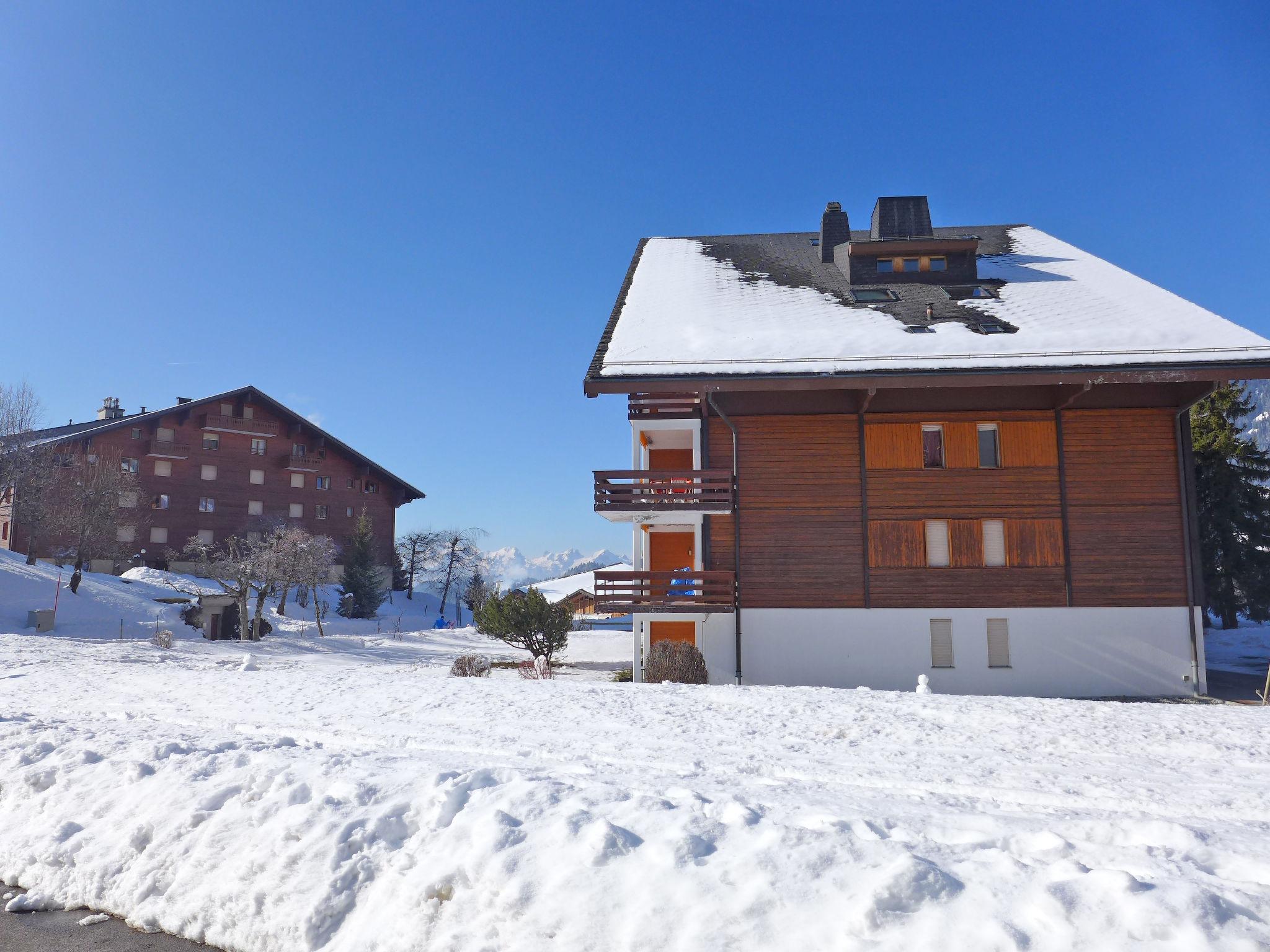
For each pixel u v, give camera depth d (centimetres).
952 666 2022
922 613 2042
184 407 5669
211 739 797
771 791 626
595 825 466
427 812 524
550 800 523
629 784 641
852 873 407
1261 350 1894
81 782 681
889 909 375
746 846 445
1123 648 1998
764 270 2752
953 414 2097
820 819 485
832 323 2192
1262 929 346
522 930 413
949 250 2567
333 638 3681
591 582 7106
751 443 2123
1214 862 428
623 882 424
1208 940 337
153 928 507
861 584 2062
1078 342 1973
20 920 526
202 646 2898
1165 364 1861
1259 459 3578
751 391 2033
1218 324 2038
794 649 2052
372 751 792
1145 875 404
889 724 961
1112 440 2062
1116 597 2016
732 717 1020
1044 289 2434
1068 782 684
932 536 2078
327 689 1297
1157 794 643
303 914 460
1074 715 1000
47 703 1211
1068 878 382
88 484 4628
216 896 500
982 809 600
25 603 3556
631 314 2309
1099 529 2038
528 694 1224
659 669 1823
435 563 7712
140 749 745
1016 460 2075
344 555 6425
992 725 951
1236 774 717
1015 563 2042
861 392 2058
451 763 724
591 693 1233
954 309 2280
